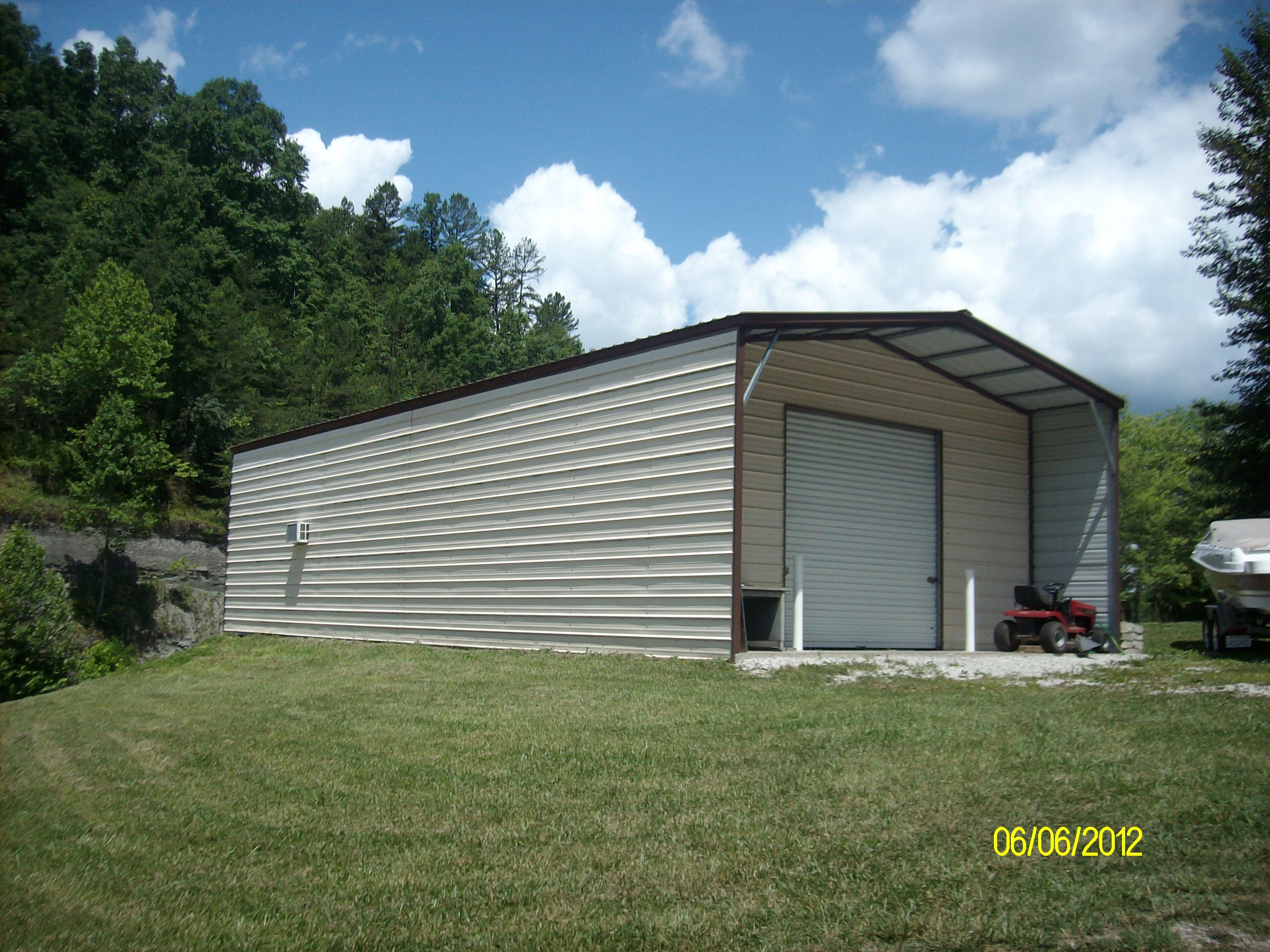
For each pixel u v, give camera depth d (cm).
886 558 1380
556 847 484
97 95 5903
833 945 364
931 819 494
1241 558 1255
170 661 1667
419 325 6325
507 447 1416
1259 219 2184
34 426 3309
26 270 4297
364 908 420
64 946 398
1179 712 755
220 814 578
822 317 1143
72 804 635
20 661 2178
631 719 781
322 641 1764
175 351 3722
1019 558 1539
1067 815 492
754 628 1223
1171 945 350
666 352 1184
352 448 1778
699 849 470
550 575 1312
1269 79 2233
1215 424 2259
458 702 923
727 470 1086
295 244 5978
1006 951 355
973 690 894
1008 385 1477
